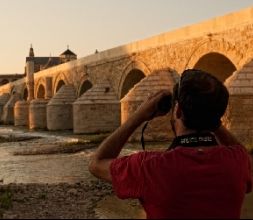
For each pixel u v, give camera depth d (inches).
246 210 362.6
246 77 1007.6
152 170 115.3
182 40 1375.5
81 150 1180.5
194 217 111.1
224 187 112.3
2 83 5703.7
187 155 115.1
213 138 119.6
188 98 115.5
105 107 1827.0
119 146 128.1
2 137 1766.7
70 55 4886.8
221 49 1198.3
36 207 457.7
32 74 3277.6
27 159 1031.0
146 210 117.6
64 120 2239.2
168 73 1412.4
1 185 653.9
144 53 1615.4
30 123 2511.1
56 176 750.5
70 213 418.3
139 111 127.6
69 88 2327.8
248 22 1089.4
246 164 118.1
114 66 1872.5
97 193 562.6
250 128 988.6
